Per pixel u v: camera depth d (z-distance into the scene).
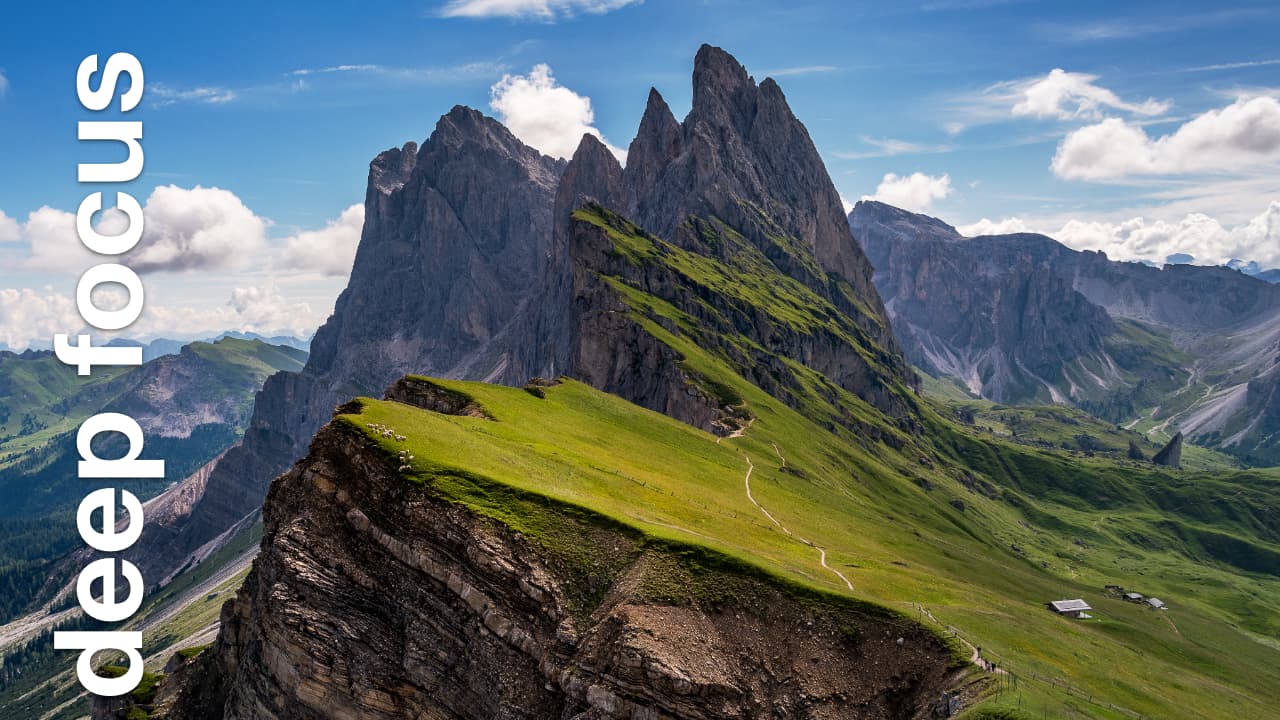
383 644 99.38
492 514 104.12
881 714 90.69
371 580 103.69
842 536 174.38
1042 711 82.12
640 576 98.94
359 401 128.12
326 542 106.38
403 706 96.25
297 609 100.31
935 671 92.44
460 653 97.00
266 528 117.62
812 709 90.81
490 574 99.06
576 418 183.62
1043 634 125.06
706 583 99.75
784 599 99.62
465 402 157.75
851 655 95.38
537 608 97.19
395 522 105.44
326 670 97.31
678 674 88.44
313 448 115.19
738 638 95.81
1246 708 123.25
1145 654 146.12
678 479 163.88
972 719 81.50
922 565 178.00
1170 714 103.69
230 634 119.94
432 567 101.06
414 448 113.25
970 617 119.19
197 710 121.94
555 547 102.25
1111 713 91.75
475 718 93.44
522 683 93.06
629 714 87.31
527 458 128.00
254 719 102.31
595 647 91.94
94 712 148.75
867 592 118.00
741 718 88.75
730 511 151.38
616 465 150.25
